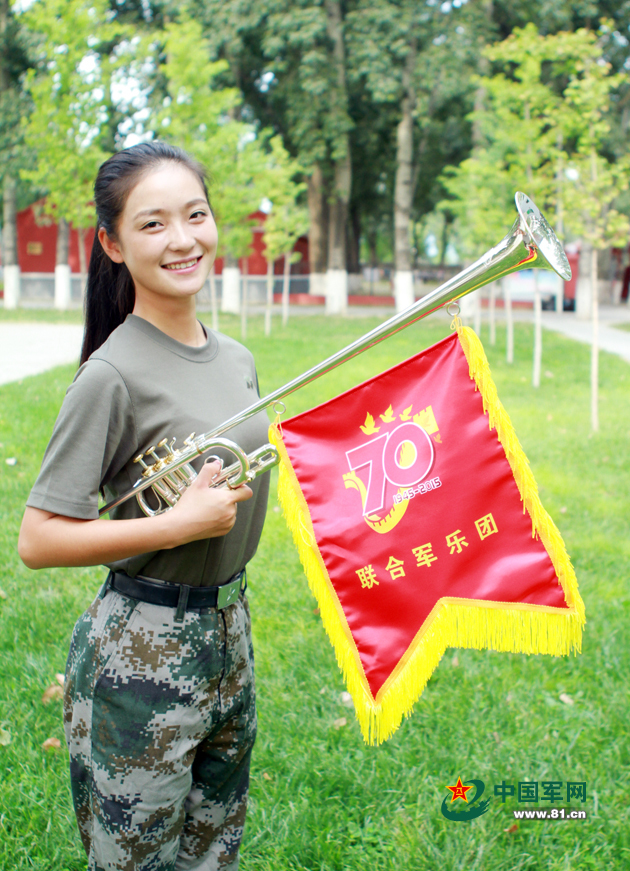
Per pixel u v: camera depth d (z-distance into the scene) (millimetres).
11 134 22281
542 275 33250
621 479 6250
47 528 1451
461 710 2971
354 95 26312
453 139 31406
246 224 16953
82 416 1461
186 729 1569
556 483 6016
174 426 1543
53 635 3404
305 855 2266
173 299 1598
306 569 1681
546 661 3367
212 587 1616
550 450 7098
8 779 2512
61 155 14016
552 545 1652
